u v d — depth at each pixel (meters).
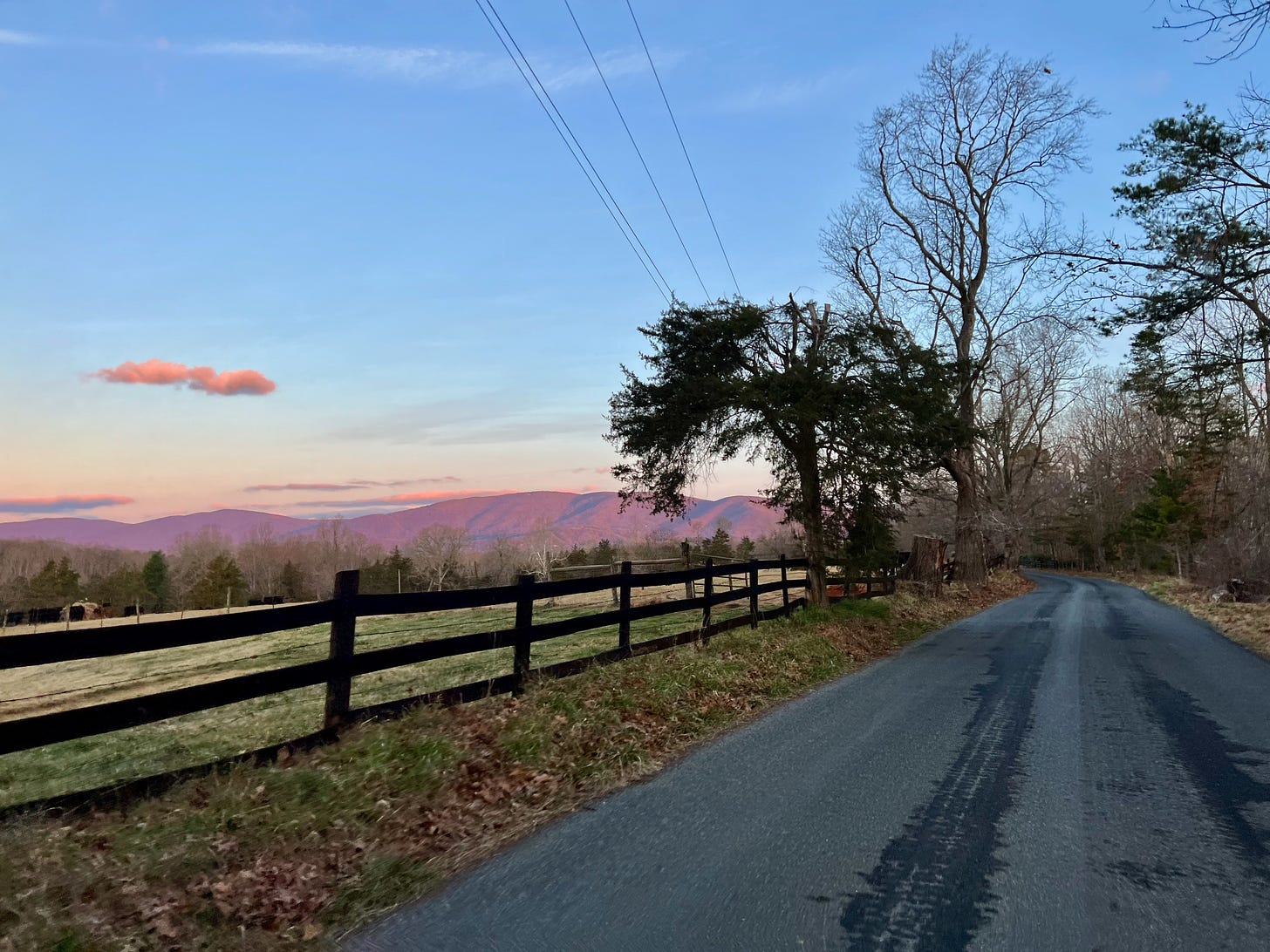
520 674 7.40
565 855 4.25
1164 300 14.20
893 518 16.17
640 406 16.00
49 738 3.87
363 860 4.14
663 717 7.45
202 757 6.92
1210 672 10.53
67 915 3.21
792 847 4.30
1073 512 75.25
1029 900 3.61
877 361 14.96
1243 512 27.44
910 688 9.47
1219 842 4.35
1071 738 6.81
